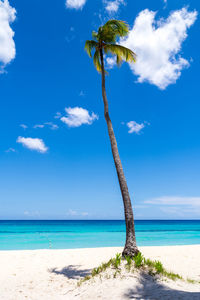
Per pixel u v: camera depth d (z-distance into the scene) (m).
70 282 8.13
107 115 10.66
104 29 10.84
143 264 7.92
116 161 9.77
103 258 12.77
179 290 6.12
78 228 64.44
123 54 11.25
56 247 23.39
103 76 11.12
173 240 28.91
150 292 5.96
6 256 13.27
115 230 53.34
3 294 7.12
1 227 69.00
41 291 7.36
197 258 12.51
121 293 6.07
